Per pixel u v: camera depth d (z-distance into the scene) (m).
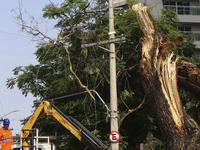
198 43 46.31
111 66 15.48
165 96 12.59
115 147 14.58
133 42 22.25
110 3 16.45
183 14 47.53
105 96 22.44
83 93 15.66
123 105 22.09
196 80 13.74
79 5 22.55
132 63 22.14
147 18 13.12
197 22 47.28
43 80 29.48
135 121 21.84
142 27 13.21
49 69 29.09
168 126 12.34
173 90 12.70
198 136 12.09
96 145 12.91
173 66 13.05
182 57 23.09
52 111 14.34
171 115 12.38
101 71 21.28
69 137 23.19
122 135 22.19
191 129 12.19
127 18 22.58
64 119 13.88
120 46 21.61
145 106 22.31
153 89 12.59
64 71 23.45
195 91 14.31
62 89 22.30
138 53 21.86
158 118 12.57
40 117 14.54
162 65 13.01
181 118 12.38
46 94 25.59
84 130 13.34
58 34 17.22
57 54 23.78
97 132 20.69
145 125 21.95
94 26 22.48
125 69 20.08
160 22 22.73
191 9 47.59
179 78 14.03
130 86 22.53
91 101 21.31
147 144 18.50
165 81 12.81
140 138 21.83
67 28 22.59
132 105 22.33
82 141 13.20
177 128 12.26
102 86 22.11
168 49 12.84
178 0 47.53
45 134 25.94
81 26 19.44
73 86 22.20
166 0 47.16
